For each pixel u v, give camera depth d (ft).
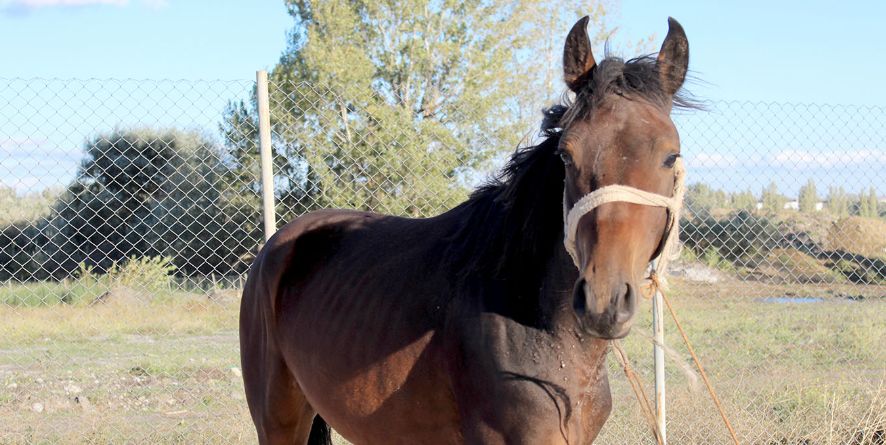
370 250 9.14
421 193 14.94
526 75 55.16
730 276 20.86
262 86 13.12
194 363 22.04
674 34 7.09
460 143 15.51
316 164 14.84
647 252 6.36
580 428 7.19
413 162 14.96
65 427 15.43
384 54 68.13
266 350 10.41
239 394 18.54
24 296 22.29
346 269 9.18
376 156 14.90
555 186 7.17
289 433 10.52
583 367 7.10
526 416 6.89
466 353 7.24
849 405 14.97
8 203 22.52
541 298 7.07
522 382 6.90
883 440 14.40
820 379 16.67
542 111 7.50
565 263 6.91
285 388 10.21
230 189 17.30
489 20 65.67
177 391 18.79
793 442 14.42
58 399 17.67
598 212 6.14
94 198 16.80
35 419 15.98
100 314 24.03
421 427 7.84
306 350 9.22
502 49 64.18
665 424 13.46
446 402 7.58
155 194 20.10
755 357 19.27
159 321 25.39
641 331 8.14
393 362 7.88
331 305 8.98
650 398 15.64
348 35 67.72
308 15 69.15
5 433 14.82
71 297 23.67
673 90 7.12
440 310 7.61
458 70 64.85
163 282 26.03
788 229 19.43
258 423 10.70
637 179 6.17
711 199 17.15
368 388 8.14
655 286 7.07
